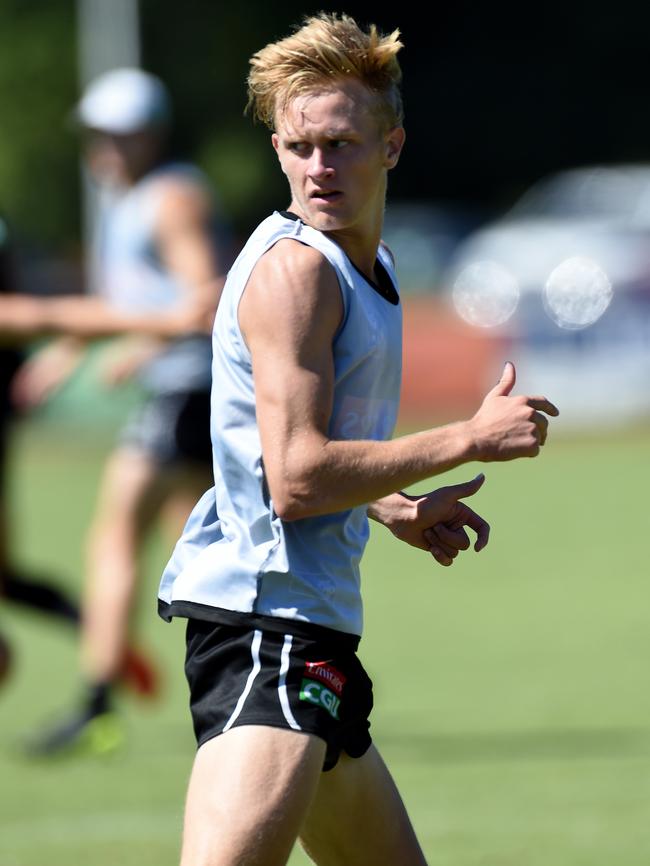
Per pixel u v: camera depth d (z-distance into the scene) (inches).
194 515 514.0
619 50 5836.6
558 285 3019.2
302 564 487.2
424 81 5905.5
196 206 1018.1
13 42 5408.5
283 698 475.2
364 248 498.9
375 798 507.5
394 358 500.7
